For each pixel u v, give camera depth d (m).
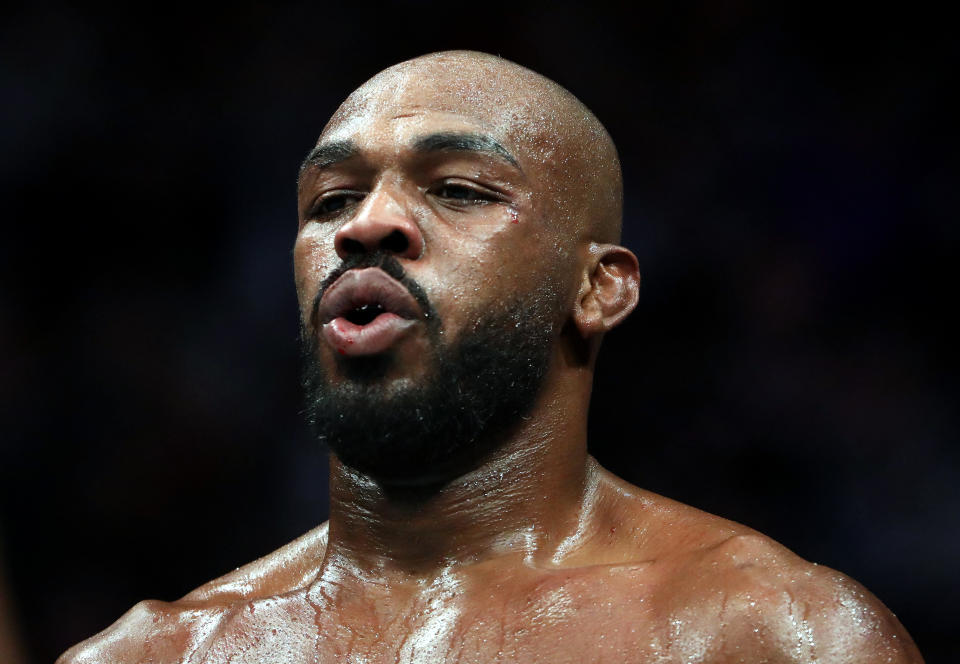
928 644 13.92
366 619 6.20
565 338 6.57
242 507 15.19
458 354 6.12
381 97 6.57
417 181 6.36
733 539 5.83
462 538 6.31
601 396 14.98
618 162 7.20
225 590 6.94
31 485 15.26
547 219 6.48
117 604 14.95
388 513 6.39
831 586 5.55
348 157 6.44
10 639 14.27
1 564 14.73
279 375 15.54
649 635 5.61
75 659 6.42
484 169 6.35
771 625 5.46
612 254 6.80
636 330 15.11
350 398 6.09
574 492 6.50
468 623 5.96
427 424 6.08
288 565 7.02
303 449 15.27
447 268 6.16
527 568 6.16
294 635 6.19
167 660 6.26
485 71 6.70
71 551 15.13
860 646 5.39
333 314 6.17
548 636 5.77
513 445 6.37
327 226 6.55
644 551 6.20
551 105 6.74
